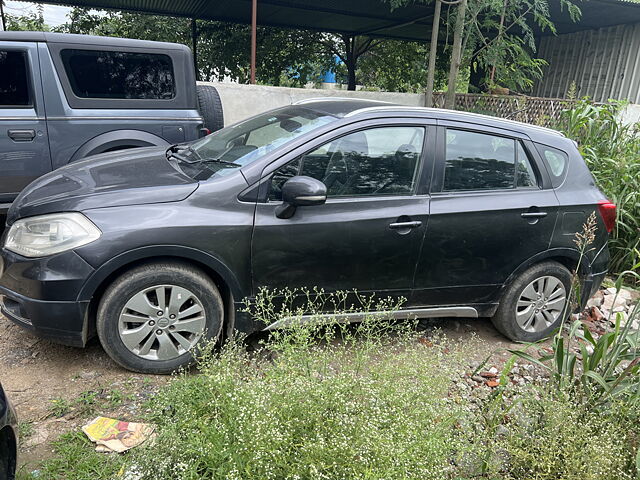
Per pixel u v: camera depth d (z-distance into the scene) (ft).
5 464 6.60
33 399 9.50
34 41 16.93
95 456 8.03
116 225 9.78
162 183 10.69
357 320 11.78
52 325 9.83
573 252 13.10
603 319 15.35
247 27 52.54
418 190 11.80
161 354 10.44
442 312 12.57
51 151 17.25
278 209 10.71
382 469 6.55
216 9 43.37
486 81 33.58
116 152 13.91
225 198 10.50
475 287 12.53
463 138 12.30
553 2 34.58
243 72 55.21
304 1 40.27
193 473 6.61
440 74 55.01
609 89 41.81
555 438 7.92
